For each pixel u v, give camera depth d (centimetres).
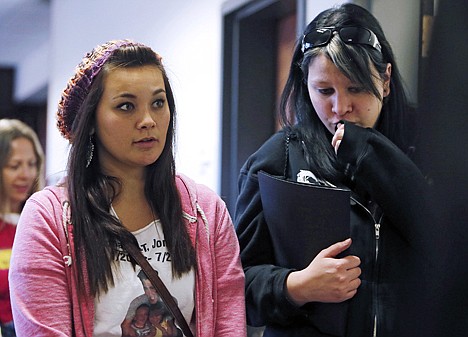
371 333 200
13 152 371
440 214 142
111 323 188
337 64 201
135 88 192
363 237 204
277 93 464
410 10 275
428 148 139
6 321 331
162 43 574
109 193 199
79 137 195
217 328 199
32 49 1093
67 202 195
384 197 197
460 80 133
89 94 193
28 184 378
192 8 518
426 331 145
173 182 203
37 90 1070
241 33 466
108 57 194
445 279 142
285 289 200
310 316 204
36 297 184
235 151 464
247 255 216
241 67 466
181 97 544
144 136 193
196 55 512
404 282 200
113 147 194
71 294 189
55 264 188
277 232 207
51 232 190
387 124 219
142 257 193
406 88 241
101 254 189
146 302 190
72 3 782
